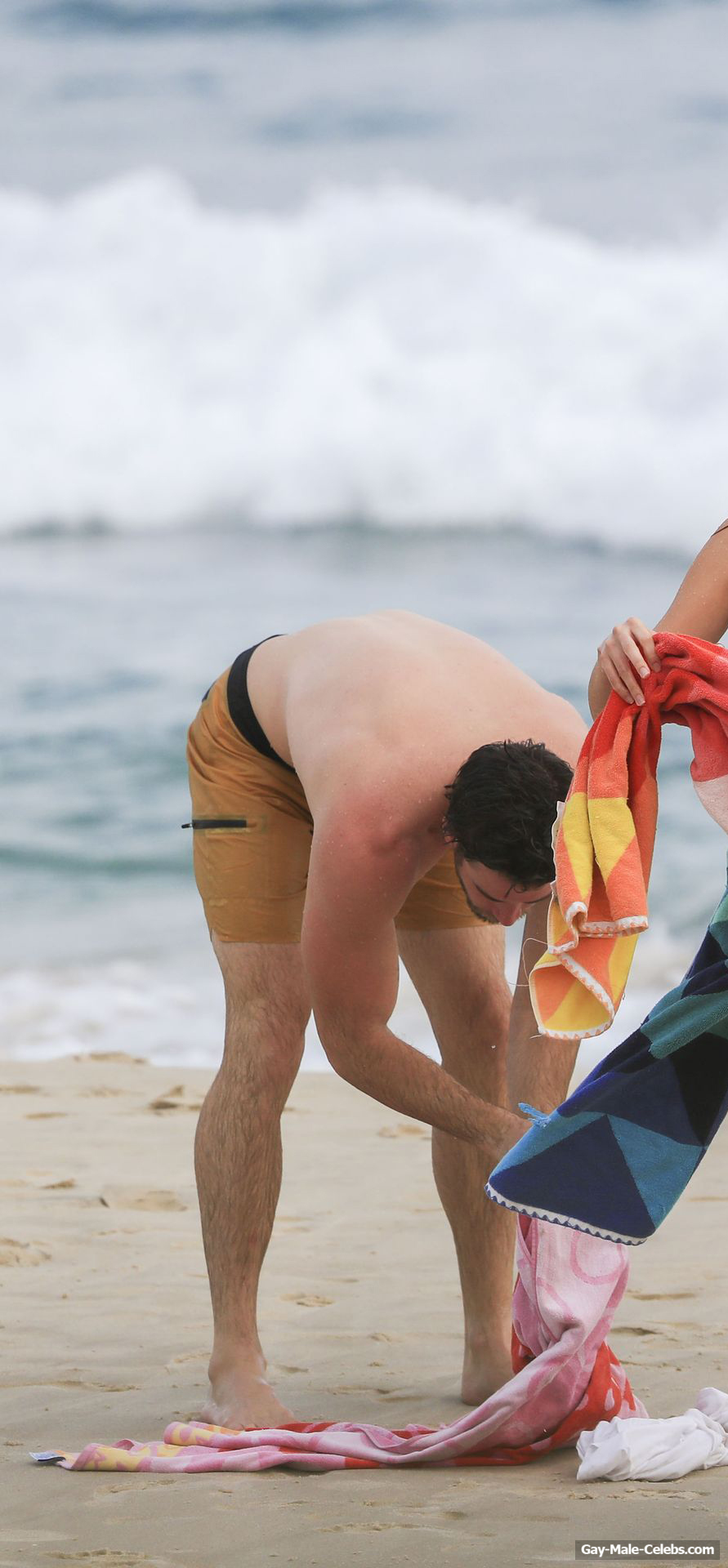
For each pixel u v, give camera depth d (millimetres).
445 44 59500
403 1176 12695
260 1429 7324
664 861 24359
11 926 23188
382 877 6816
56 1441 7352
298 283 50219
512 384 47250
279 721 7789
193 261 51094
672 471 44844
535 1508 6141
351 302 50062
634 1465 6453
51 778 29188
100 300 50375
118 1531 6070
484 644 7895
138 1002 19797
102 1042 18203
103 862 26016
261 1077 7711
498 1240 7922
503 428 46188
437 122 57844
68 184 54938
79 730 31266
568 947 5934
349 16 60062
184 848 26703
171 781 29281
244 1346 7641
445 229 51906
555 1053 7387
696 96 57250
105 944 22359
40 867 25750
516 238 51281
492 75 58781
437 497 45875
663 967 20453
